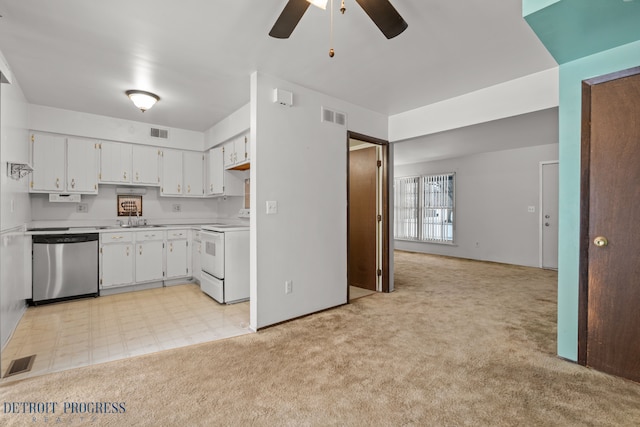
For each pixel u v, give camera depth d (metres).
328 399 1.79
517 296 3.91
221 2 1.86
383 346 2.47
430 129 3.60
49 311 3.33
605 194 2.03
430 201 7.51
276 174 2.93
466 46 2.35
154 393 1.84
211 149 4.79
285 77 2.92
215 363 2.20
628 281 1.95
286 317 3.02
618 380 1.97
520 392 1.85
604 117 2.02
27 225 3.61
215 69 2.75
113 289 4.04
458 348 2.44
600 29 1.78
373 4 1.49
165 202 4.98
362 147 4.35
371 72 2.80
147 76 2.90
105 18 2.02
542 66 2.66
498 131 4.54
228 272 3.61
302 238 3.15
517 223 6.03
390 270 4.12
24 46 2.36
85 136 4.02
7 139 2.57
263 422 1.59
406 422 1.60
